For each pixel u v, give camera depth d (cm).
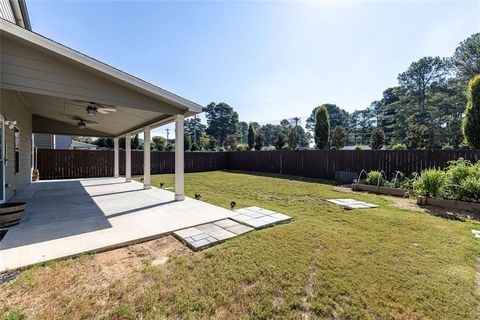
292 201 646
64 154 1238
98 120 846
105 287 219
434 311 193
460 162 614
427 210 536
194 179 1187
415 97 2641
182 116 596
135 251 308
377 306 199
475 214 496
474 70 2159
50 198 653
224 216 469
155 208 537
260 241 336
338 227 409
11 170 605
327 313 191
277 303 203
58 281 227
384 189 758
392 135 2894
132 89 489
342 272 251
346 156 1108
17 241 323
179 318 183
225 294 212
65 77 392
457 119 2284
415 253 302
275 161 1511
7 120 527
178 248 319
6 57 336
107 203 589
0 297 202
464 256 295
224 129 4575
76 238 338
